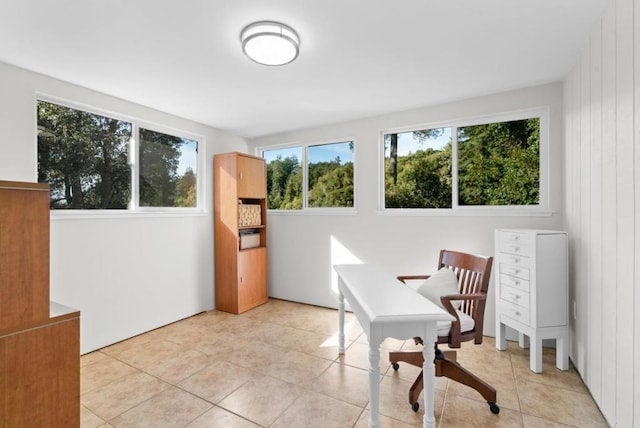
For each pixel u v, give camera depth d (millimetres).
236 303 3768
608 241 1735
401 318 1489
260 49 1938
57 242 2535
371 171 3623
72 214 2633
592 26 1871
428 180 3406
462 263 2402
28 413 1179
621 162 1570
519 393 2076
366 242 3670
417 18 1766
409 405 1960
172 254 3461
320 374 2344
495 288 2805
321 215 3988
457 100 3109
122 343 2906
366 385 2195
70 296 2605
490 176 3084
